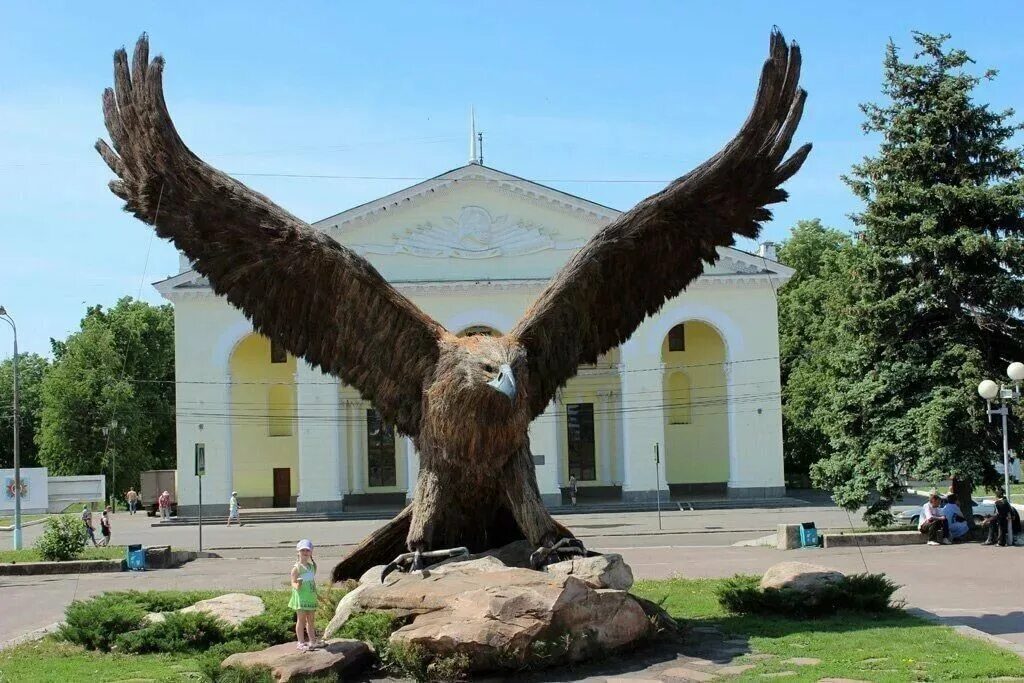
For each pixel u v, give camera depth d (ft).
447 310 159.12
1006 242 82.28
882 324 85.81
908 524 90.33
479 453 35.01
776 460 158.40
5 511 159.94
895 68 87.81
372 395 37.32
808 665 32.19
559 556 36.14
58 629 42.19
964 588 53.21
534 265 160.56
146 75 33.71
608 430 172.24
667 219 36.96
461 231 160.76
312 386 156.04
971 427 79.97
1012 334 83.92
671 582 57.06
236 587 66.18
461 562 35.58
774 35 34.63
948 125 85.30
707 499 161.07
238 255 35.58
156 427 237.86
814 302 192.34
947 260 83.92
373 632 32.48
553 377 37.99
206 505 154.51
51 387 209.77
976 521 85.25
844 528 99.04
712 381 173.88
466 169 160.66
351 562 39.06
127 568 80.53
